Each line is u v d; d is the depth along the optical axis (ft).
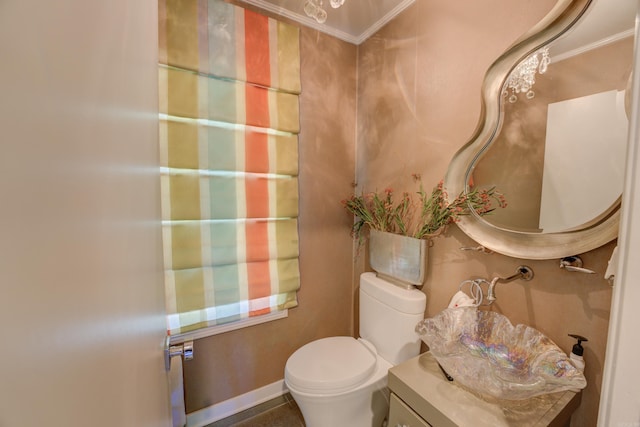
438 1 4.43
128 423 1.09
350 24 5.63
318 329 6.13
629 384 1.18
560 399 2.85
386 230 5.36
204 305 4.77
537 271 3.38
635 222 1.17
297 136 5.50
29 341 0.49
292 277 5.58
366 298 5.21
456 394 2.97
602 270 2.86
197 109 4.50
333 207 6.13
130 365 1.15
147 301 1.62
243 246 5.04
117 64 1.08
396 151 5.32
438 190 4.37
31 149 0.50
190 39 4.39
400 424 3.21
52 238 0.58
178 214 4.49
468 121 4.08
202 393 4.96
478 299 3.93
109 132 0.96
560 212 3.10
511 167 3.54
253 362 5.41
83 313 0.72
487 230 3.80
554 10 3.01
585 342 2.99
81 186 0.72
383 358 4.79
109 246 0.93
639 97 1.16
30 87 0.49
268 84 5.04
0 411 0.39
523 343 3.35
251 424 5.10
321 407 3.99
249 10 4.91
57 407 0.58
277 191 5.29
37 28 0.52
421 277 4.54
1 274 0.41
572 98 2.98
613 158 2.71
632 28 2.59
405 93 5.08
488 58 3.79
